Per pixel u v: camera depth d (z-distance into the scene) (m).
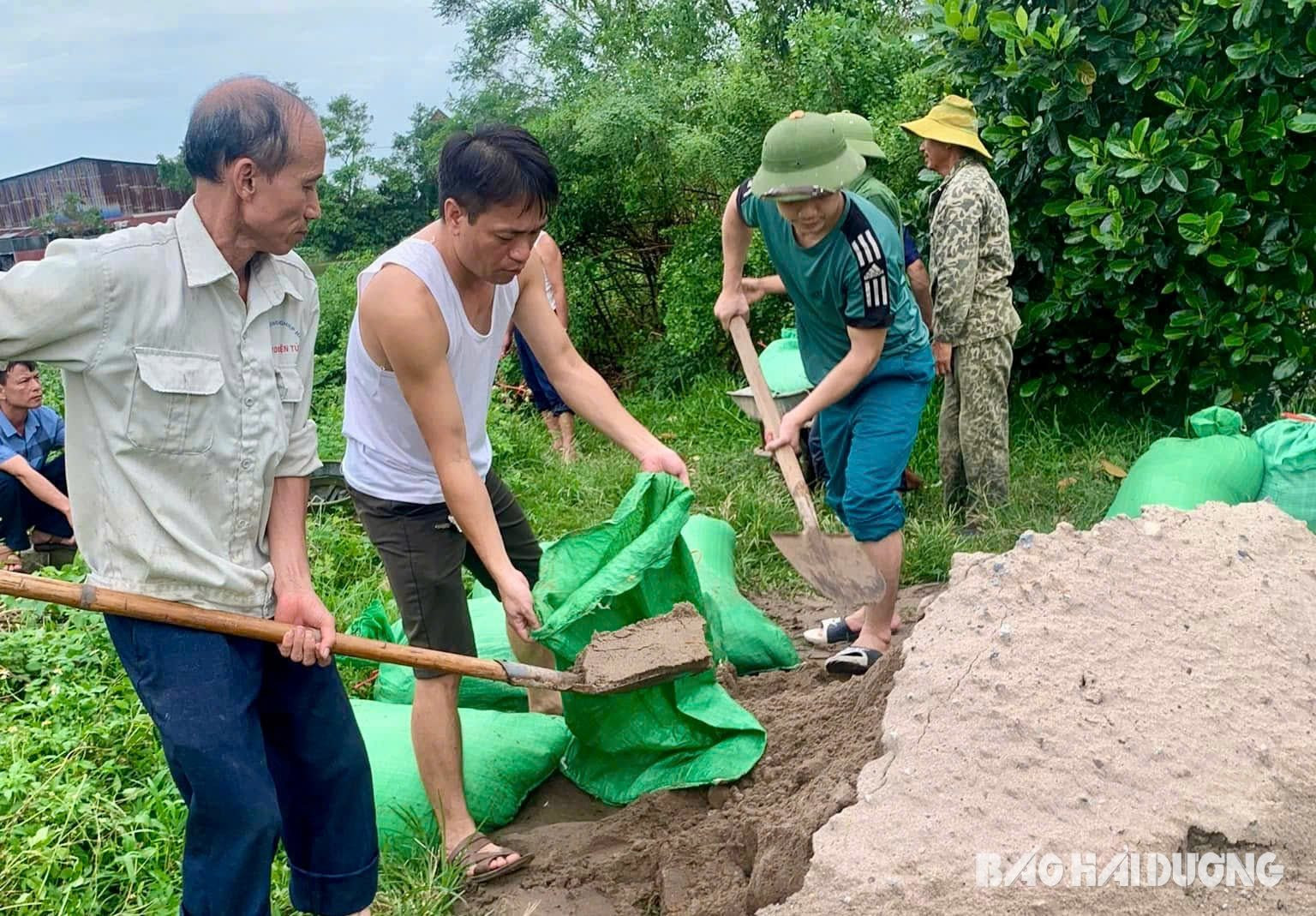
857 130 5.32
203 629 2.45
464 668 2.87
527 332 3.36
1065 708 2.65
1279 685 2.76
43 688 4.16
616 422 3.39
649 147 8.94
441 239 2.87
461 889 3.10
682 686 3.27
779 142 3.72
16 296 2.15
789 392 6.03
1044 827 2.44
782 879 2.59
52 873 3.11
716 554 4.69
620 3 10.88
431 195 13.93
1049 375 6.70
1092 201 5.68
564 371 3.39
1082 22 5.80
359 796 2.77
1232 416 4.93
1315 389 6.32
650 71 9.21
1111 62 5.70
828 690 3.49
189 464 2.39
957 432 5.61
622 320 10.21
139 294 2.26
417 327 2.79
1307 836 2.48
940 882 2.34
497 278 2.85
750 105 8.10
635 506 3.28
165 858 3.23
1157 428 6.44
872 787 2.61
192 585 2.43
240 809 2.39
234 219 2.32
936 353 5.45
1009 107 6.16
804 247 3.90
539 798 3.56
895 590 4.13
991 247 5.34
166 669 2.41
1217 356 6.02
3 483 6.04
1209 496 4.49
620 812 3.24
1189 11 5.52
